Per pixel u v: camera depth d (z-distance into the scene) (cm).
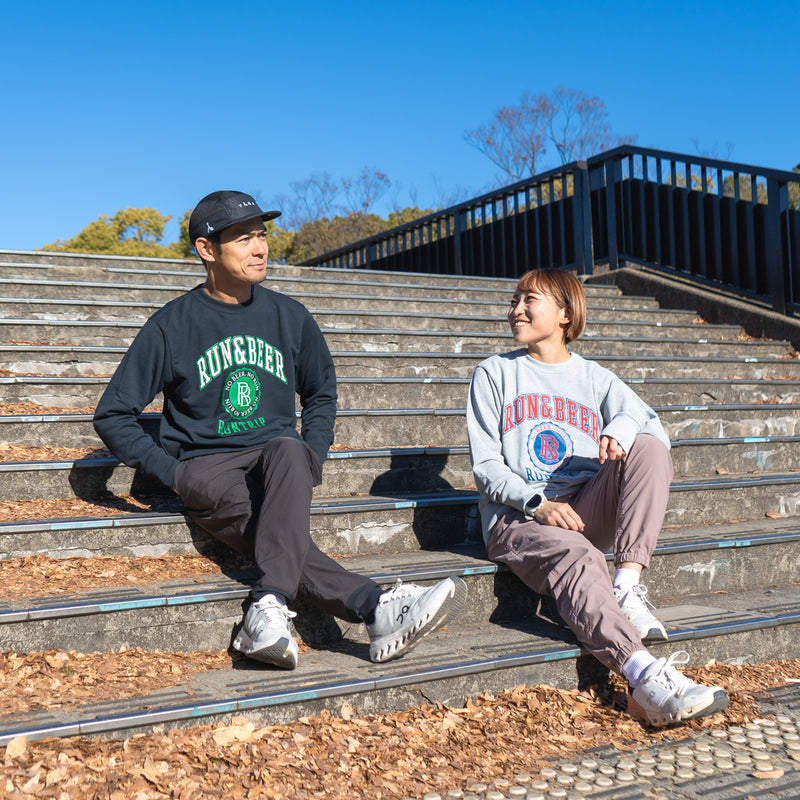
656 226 820
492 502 305
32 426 349
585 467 307
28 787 177
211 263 290
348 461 366
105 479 327
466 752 221
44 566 276
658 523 279
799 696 270
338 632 280
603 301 757
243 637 249
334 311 585
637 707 250
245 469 285
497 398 315
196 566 291
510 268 1007
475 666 250
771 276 690
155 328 287
